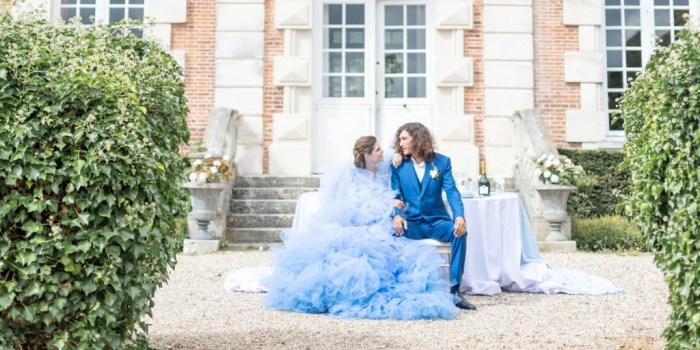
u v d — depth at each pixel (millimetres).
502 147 10391
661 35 10945
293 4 10445
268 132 10414
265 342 3932
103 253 2842
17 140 2729
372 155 5418
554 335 4113
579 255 7836
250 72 10398
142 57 3967
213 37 10477
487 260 5633
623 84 10852
